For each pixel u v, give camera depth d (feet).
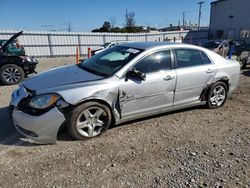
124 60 13.25
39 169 9.74
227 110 16.88
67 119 11.49
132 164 10.16
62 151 11.09
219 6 104.47
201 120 14.99
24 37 75.56
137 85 12.76
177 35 107.86
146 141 12.17
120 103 12.57
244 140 12.40
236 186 8.79
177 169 9.82
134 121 14.57
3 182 8.92
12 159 10.42
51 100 11.00
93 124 12.18
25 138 12.25
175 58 14.30
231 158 10.64
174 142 12.11
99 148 11.42
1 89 24.00
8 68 26.23
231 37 100.78
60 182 8.96
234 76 17.13
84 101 11.58
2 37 72.43
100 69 13.46
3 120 14.62
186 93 14.97
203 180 9.12
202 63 15.56
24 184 8.83
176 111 16.31
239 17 95.91
